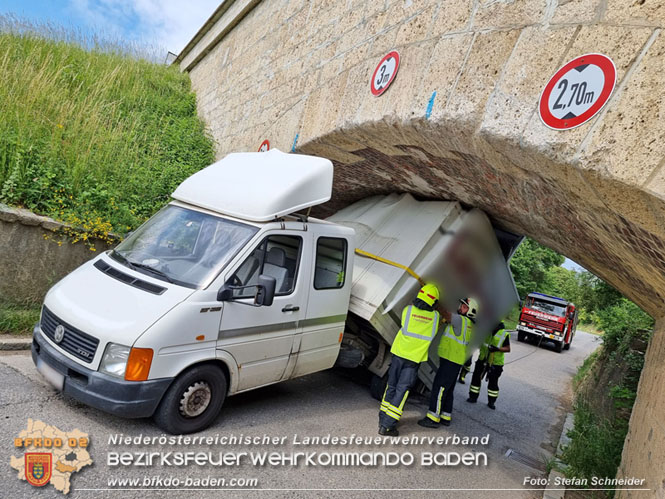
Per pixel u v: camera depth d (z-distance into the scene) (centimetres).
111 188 791
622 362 967
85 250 664
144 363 379
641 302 580
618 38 329
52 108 884
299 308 507
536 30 397
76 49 1321
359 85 639
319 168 523
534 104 381
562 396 1073
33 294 617
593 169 323
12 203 636
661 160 288
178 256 462
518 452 614
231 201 491
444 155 539
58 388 400
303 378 682
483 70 438
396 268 605
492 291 738
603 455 590
